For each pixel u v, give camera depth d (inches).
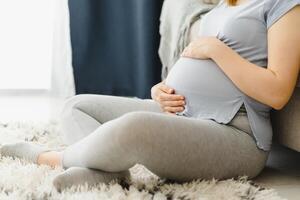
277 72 48.4
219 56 50.9
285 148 70.3
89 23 110.4
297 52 48.4
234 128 50.6
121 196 42.8
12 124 79.4
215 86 51.7
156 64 112.3
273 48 49.1
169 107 54.9
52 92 107.1
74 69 111.0
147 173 51.9
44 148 54.7
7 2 110.8
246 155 49.9
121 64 114.4
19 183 46.5
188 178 48.3
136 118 43.8
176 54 82.4
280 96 48.4
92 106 58.4
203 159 47.1
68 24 106.8
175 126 45.6
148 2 109.7
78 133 58.4
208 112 51.8
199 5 82.7
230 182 48.5
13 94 115.3
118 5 112.0
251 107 50.9
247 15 52.1
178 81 55.1
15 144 56.1
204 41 53.2
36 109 102.0
